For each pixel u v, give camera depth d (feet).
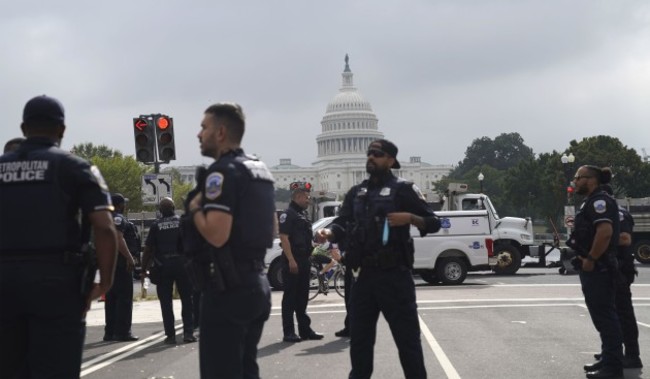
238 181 16.47
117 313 42.09
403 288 21.93
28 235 15.69
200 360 16.97
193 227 16.71
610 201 28.12
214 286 16.47
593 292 28.45
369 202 22.21
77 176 15.94
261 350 37.09
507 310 53.26
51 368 15.78
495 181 515.09
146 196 62.69
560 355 33.83
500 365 31.60
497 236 98.68
